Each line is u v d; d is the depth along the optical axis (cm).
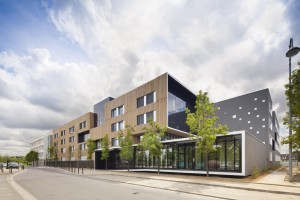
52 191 1412
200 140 2155
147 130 2848
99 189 1482
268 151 3928
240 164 2019
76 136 6881
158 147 2616
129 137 3416
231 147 2152
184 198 1142
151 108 3575
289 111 1722
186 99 4209
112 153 4144
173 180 1877
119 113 4491
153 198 1145
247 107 4909
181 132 3634
